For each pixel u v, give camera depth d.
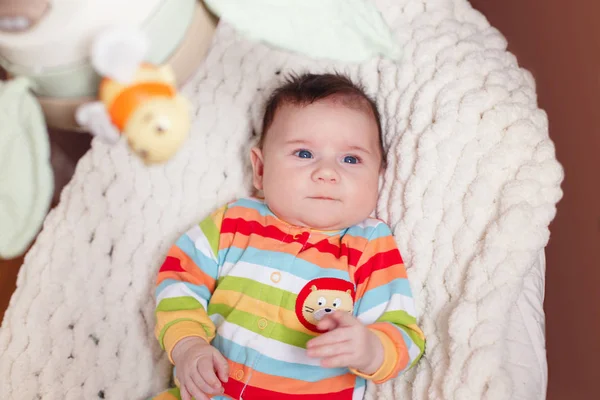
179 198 1.16
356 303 1.00
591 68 1.13
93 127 0.54
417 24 1.14
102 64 0.50
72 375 1.04
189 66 0.60
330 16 0.60
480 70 1.05
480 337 0.85
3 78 0.65
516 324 0.91
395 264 1.01
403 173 1.05
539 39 1.22
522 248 0.89
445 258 0.96
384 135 1.14
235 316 0.98
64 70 0.54
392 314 0.96
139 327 1.10
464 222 0.96
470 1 1.33
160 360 1.11
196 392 0.90
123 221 1.13
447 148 0.99
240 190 1.19
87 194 1.13
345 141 1.05
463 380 0.84
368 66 1.17
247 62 1.22
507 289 0.87
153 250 1.13
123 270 1.11
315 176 1.01
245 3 0.58
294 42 0.60
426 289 0.98
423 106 1.05
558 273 1.23
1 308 1.29
